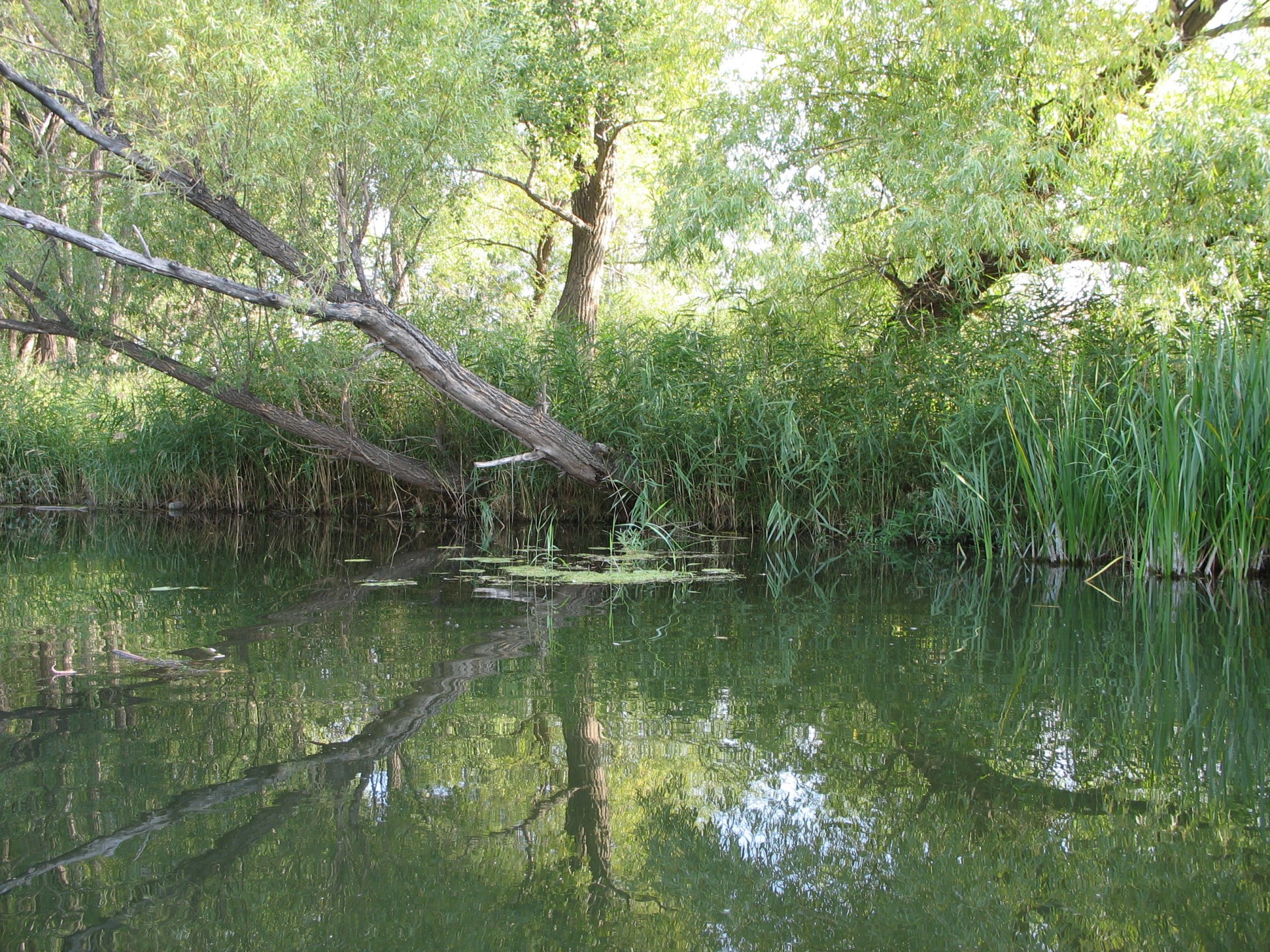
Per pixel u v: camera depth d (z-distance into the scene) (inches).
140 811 91.8
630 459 331.0
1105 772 104.9
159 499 428.1
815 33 327.9
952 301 340.5
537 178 690.2
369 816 91.2
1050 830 90.3
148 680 134.2
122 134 253.4
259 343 332.8
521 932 72.6
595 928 73.3
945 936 72.6
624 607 194.5
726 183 309.4
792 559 272.1
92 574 235.5
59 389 440.8
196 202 261.9
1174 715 124.3
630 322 398.9
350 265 293.9
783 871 82.7
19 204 295.1
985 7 283.7
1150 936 72.2
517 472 351.9
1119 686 137.6
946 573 245.9
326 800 94.8
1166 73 293.7
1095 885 80.2
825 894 79.1
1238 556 227.3
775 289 329.1
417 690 131.3
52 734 111.3
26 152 303.9
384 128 267.7
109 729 113.6
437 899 77.0
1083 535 254.8
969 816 92.8
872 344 340.5
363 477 397.4
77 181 307.6
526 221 784.3
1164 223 274.8
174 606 191.2
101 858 82.6
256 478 414.3
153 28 238.2
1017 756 109.0
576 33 527.8
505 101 302.2
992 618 184.2
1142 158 275.9
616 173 713.6
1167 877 81.6
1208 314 270.5
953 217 271.9
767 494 331.6
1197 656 154.8
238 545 298.8
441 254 371.2
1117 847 87.4
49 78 265.0
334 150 267.6
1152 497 231.6
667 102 526.6
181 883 78.8
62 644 155.9
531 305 528.4
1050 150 277.4
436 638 163.2
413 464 362.9
